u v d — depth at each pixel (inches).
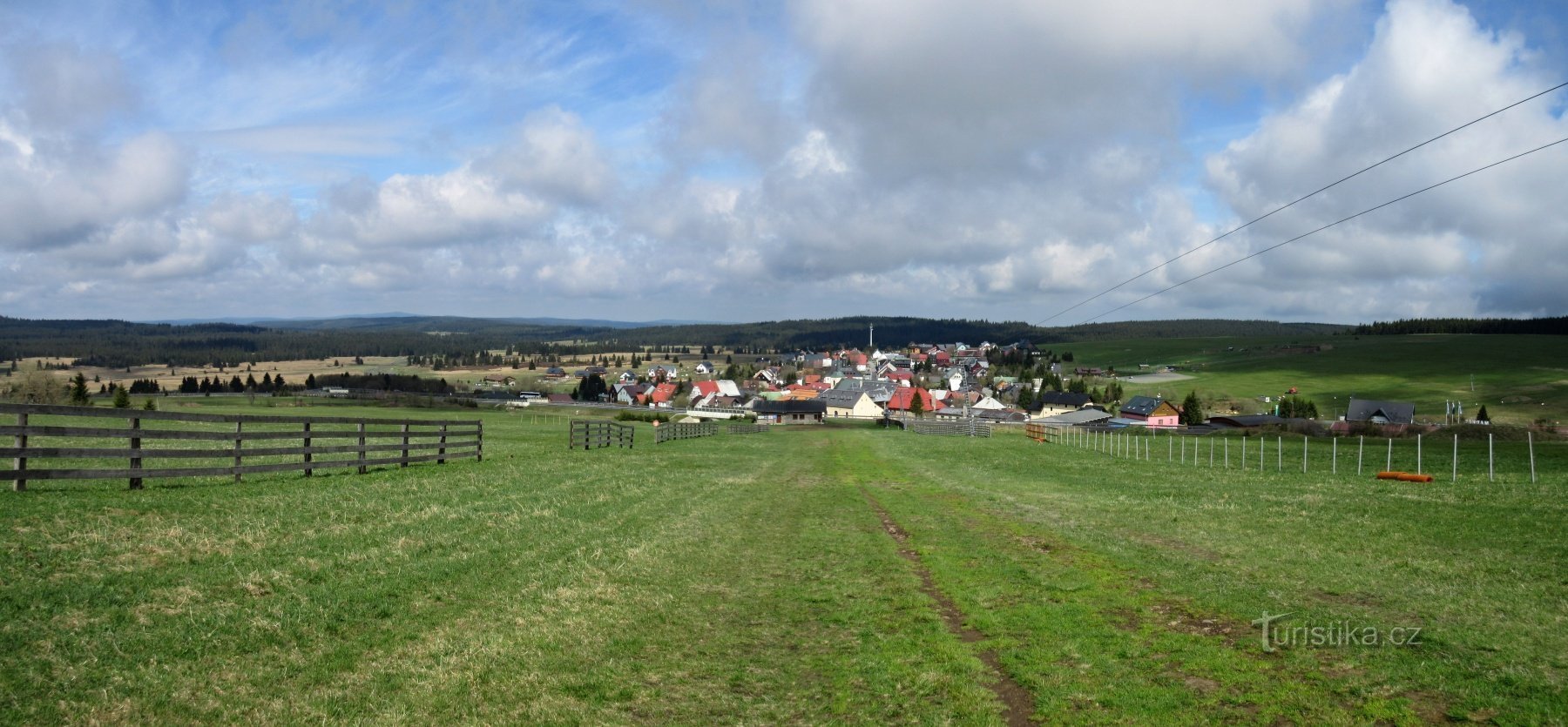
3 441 906.7
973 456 1793.8
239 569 474.6
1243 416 4266.7
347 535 587.5
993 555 628.1
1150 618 443.5
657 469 1298.0
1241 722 309.9
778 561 628.7
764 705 347.9
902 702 346.9
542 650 401.1
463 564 541.0
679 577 561.3
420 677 358.6
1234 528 711.1
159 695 316.2
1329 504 825.5
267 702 321.7
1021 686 359.9
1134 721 316.2
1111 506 882.8
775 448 2155.5
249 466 765.3
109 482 692.1
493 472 1060.5
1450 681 336.5
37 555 448.5
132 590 419.8
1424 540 628.7
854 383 6801.2
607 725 323.6
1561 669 345.7
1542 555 558.9
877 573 580.7
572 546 627.5
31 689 305.4
